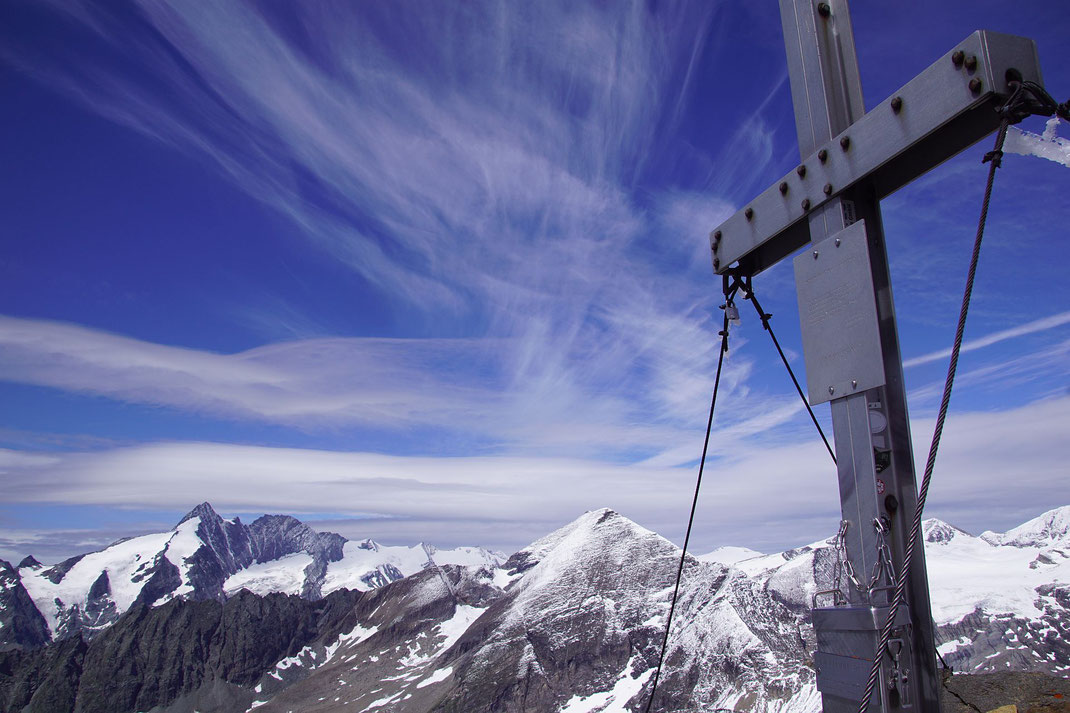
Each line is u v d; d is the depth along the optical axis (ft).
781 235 22.18
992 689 28.22
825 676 17.35
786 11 21.01
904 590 15.71
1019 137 15.37
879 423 16.98
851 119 18.92
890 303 17.84
